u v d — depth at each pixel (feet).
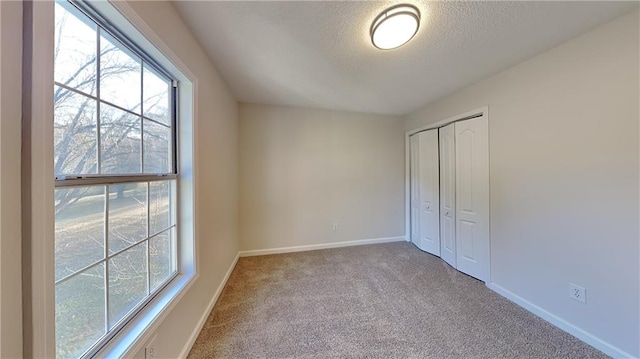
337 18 4.68
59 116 2.42
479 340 5.16
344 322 5.82
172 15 4.21
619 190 4.57
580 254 5.18
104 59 3.03
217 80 7.03
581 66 5.11
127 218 3.43
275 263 9.77
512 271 6.79
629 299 4.44
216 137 6.91
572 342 5.06
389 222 12.59
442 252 10.13
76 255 2.60
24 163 1.90
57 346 2.39
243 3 4.23
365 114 12.15
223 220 7.73
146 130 3.99
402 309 6.37
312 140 11.46
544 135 5.87
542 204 5.94
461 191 8.89
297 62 6.57
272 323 5.79
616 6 4.25
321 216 11.66
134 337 3.10
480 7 4.31
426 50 5.86
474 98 8.11
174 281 4.69
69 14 2.55
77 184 2.56
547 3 4.21
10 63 1.79
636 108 4.32
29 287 1.92
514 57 6.15
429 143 10.80
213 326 5.68
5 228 1.77
